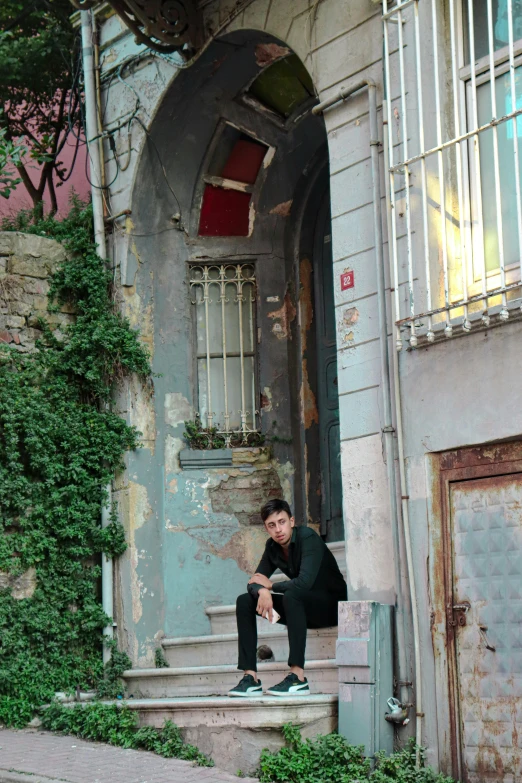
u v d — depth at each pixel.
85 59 8.19
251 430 8.15
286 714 5.38
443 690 5.22
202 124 7.95
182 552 7.75
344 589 6.06
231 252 8.30
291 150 8.19
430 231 5.63
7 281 7.57
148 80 7.80
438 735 5.21
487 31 5.74
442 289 5.57
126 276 7.88
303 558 5.78
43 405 7.41
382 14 6.04
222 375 8.24
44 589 7.29
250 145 8.19
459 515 5.31
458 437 5.29
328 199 8.32
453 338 5.38
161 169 8.00
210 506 7.90
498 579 5.08
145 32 7.21
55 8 10.95
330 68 6.39
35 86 11.11
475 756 5.05
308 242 8.39
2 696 6.91
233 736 5.47
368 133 6.09
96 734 6.23
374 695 5.32
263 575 5.92
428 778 5.03
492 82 5.20
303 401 8.20
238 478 7.99
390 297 5.79
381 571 5.71
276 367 8.21
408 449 5.58
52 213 8.69
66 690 7.07
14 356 7.45
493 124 5.15
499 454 5.16
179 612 7.65
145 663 7.42
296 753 5.25
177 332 8.11
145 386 7.84
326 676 5.84
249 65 7.58
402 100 5.78
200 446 8.02
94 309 7.77
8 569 7.12
